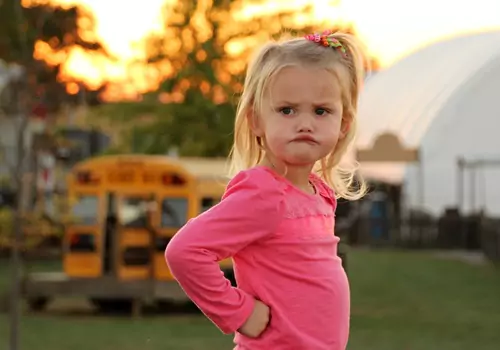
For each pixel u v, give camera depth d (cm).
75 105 1052
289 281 323
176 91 2261
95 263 1444
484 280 2016
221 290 314
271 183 322
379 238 3209
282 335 320
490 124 3550
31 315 1404
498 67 3675
